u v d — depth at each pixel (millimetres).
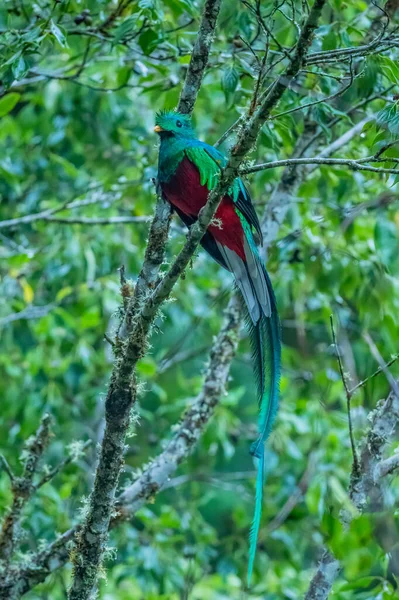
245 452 16109
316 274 10977
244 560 11977
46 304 14625
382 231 9875
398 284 11352
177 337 14789
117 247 13023
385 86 10289
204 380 9648
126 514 8523
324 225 11219
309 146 10266
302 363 12500
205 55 7262
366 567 6457
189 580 11250
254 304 8016
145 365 11258
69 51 11984
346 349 11156
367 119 9664
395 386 7324
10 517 8094
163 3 9703
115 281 12727
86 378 13086
